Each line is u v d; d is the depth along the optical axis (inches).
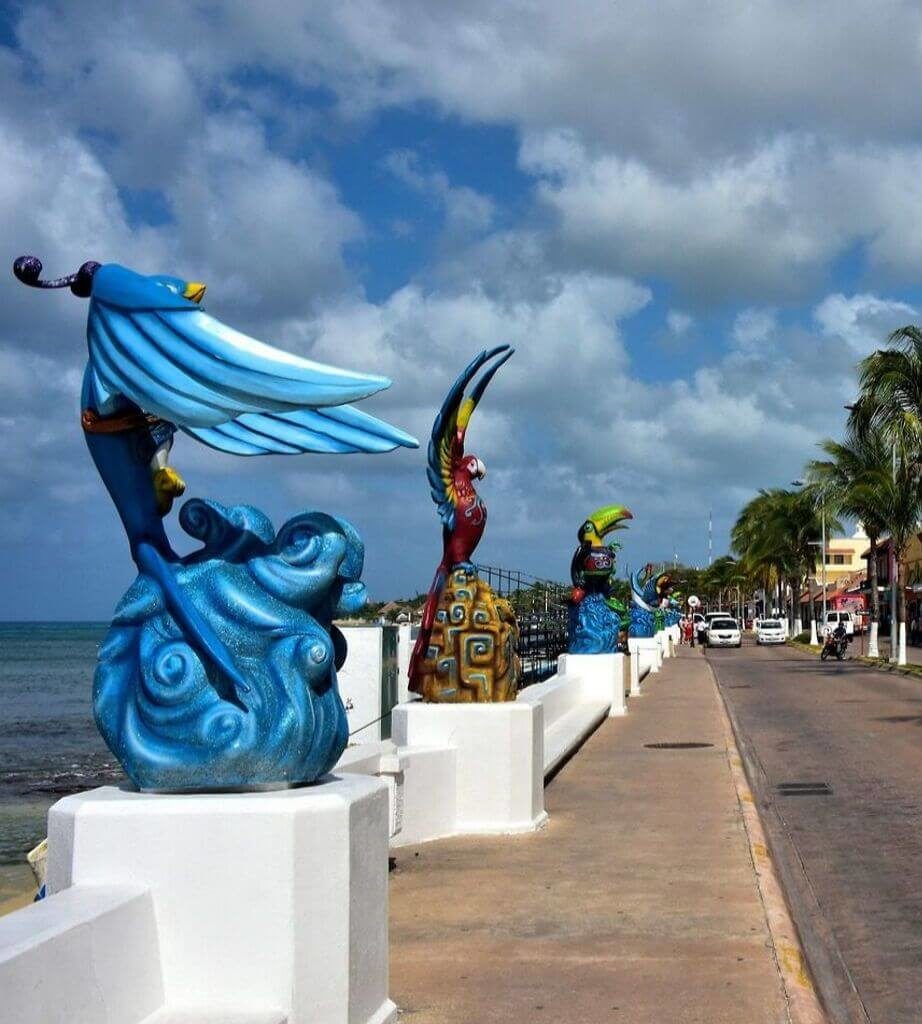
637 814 446.0
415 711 408.5
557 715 700.0
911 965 296.5
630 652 1078.4
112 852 179.5
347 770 315.9
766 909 307.9
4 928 151.7
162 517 203.9
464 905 313.0
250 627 196.7
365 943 191.0
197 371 185.0
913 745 732.0
